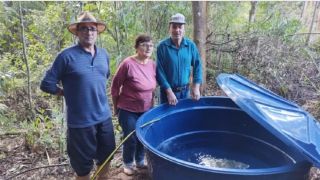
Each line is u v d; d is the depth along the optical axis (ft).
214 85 18.29
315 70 17.89
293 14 27.84
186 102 9.78
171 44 9.16
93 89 7.34
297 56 18.66
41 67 13.91
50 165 9.90
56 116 11.53
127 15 15.97
